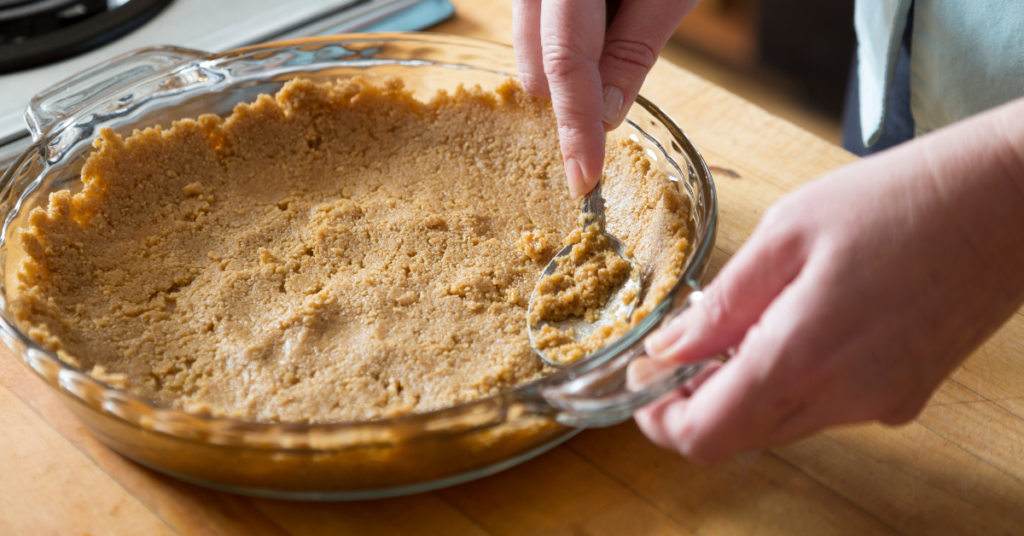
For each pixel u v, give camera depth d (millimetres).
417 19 633
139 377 463
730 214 532
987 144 380
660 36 496
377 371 466
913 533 424
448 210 530
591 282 483
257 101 545
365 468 413
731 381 384
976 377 466
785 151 564
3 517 427
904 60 604
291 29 625
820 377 382
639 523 426
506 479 437
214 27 626
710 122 582
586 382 405
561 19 470
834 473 438
